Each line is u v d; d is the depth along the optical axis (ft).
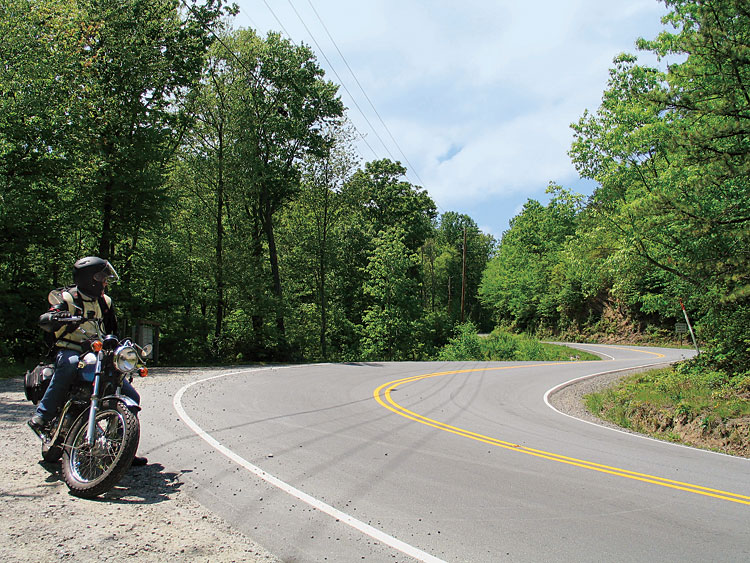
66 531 12.41
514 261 243.19
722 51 45.80
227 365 67.97
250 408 32.12
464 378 62.34
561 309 204.54
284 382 47.47
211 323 85.35
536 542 13.75
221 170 88.43
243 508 14.98
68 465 15.39
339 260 131.54
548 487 19.08
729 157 47.70
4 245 56.08
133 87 68.74
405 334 140.97
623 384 60.75
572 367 84.94
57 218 62.28
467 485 18.76
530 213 234.79
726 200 51.85
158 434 23.30
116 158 65.51
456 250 343.26
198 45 79.05
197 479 17.31
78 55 63.57
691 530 15.16
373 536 13.60
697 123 52.90
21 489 15.08
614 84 74.23
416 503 16.44
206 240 90.63
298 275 123.24
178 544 12.19
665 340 163.22
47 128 59.06
